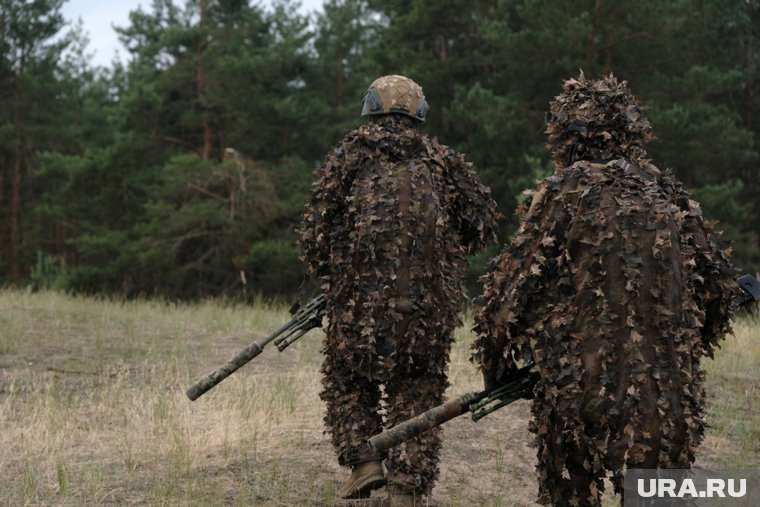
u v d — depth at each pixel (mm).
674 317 3254
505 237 21266
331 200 4395
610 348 3223
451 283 4375
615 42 21094
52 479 4945
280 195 27406
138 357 8578
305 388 7000
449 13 24609
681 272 3332
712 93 24328
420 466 4320
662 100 21672
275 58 28812
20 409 6672
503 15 23156
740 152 21734
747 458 5699
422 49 24531
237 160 26594
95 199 30641
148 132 29672
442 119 24297
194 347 9133
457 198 4551
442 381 4438
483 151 21984
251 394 6723
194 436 5641
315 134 30188
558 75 22047
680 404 3225
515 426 6090
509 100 21922
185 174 26109
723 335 3629
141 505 4535
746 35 26328
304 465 5203
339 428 4477
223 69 27859
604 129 3525
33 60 35750
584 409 3246
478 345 3521
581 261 3299
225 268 27062
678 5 21188
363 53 34125
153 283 27219
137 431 5898
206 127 29109
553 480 3432
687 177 22406
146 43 30328
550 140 3641
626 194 3326
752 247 21203
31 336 9367
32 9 34531
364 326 4242
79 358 8484
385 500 4699
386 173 4328
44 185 36188
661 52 21859
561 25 20984
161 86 28953
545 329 3328
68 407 6621
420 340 4281
